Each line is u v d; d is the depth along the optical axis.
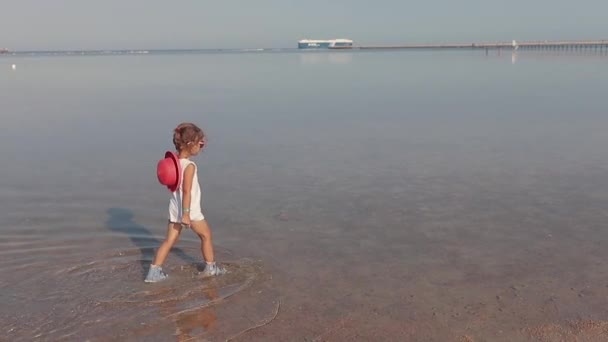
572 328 4.55
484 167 10.00
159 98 23.42
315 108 19.14
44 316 4.81
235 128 14.87
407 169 9.94
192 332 4.54
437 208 7.71
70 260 5.98
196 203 5.43
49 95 25.30
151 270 5.44
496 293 5.17
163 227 7.07
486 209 7.64
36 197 8.37
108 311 4.89
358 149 11.77
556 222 7.06
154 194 8.54
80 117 17.34
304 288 5.30
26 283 5.42
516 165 10.09
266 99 22.48
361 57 91.62
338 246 6.38
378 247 6.34
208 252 5.55
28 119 16.95
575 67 43.09
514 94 22.33
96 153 11.60
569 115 16.08
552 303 4.96
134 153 11.58
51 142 12.92
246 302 5.03
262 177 9.47
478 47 167.62
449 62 60.28
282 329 4.57
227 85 31.02
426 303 5.00
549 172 9.55
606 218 7.16
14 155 11.45
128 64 70.69
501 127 14.30
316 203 8.00
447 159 10.69
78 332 4.56
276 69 50.50
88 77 40.78
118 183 9.18
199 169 10.09
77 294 5.19
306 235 6.73
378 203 7.98
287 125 15.29
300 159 10.84
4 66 63.47
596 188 8.51
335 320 4.71
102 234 6.80
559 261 5.86
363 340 4.41
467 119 15.86
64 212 7.65
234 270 5.70
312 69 48.78
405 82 30.53
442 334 4.48
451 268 5.74
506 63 54.16
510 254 6.07
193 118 16.94
